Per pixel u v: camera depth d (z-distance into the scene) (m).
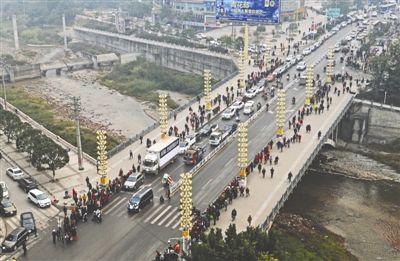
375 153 123.62
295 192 102.81
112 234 74.06
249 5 163.62
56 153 93.50
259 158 95.12
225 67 185.12
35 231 74.81
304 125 115.75
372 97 135.00
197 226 72.12
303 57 180.75
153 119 155.38
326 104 128.88
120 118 155.38
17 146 105.69
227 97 132.62
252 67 169.25
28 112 153.12
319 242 83.56
